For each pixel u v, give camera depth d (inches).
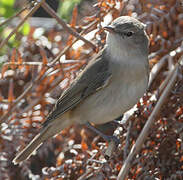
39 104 423.2
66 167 371.6
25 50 454.9
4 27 464.4
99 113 381.4
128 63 366.0
